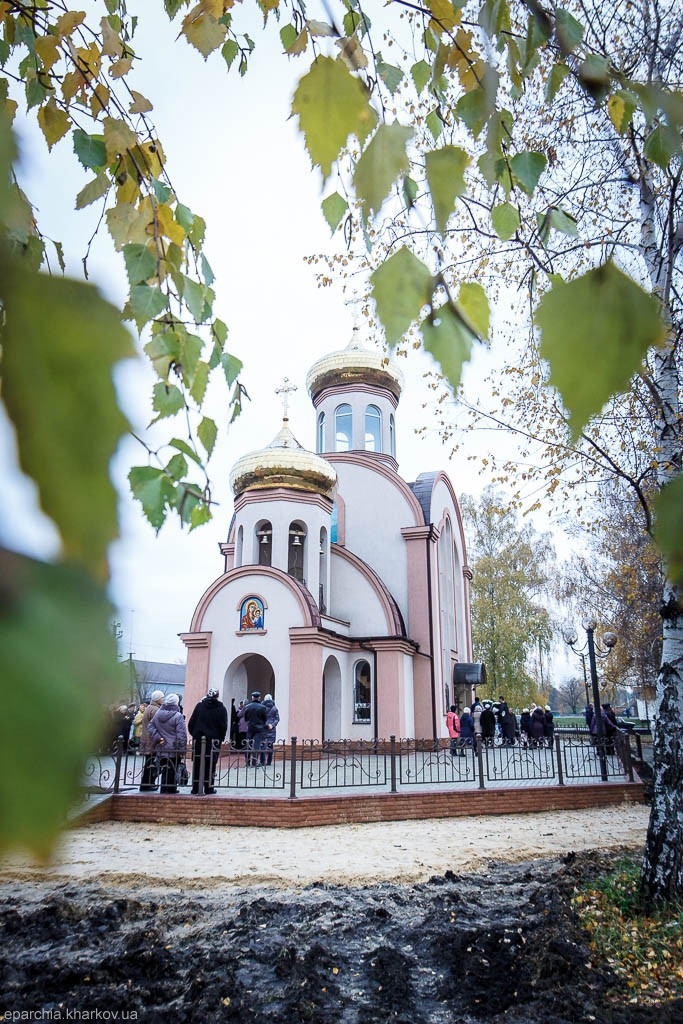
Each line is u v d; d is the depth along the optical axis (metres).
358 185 1.01
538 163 1.76
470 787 13.04
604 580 25.38
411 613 23.94
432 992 5.45
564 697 80.00
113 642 0.30
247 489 22.45
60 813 0.24
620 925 6.41
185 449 2.10
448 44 2.19
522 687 37.81
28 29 2.61
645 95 1.09
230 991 5.22
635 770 15.85
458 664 27.11
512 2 1.96
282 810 11.24
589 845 9.94
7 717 0.24
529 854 9.36
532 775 15.59
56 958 5.87
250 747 16.58
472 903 7.23
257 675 23.97
